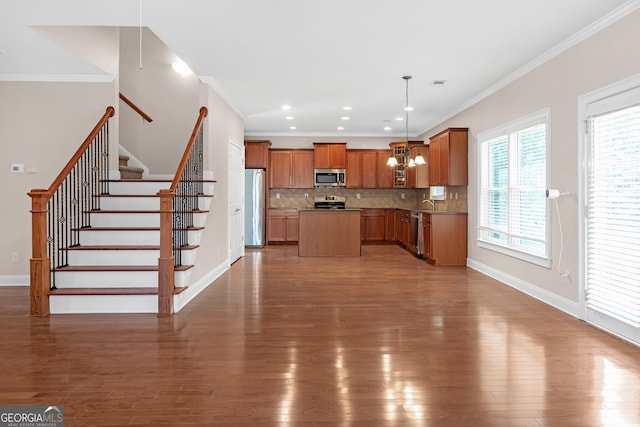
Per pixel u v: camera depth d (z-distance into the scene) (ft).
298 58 14.87
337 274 19.66
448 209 25.25
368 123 28.27
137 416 6.75
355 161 32.42
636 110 10.06
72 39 13.71
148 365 8.85
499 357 9.31
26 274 16.47
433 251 22.13
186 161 14.90
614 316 10.73
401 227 30.89
